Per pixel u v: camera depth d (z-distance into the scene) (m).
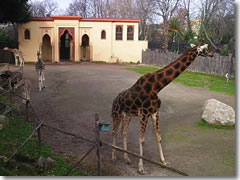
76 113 9.95
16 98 11.90
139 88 5.21
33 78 17.78
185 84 16.25
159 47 32.97
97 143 4.60
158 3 30.86
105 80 16.98
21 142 6.52
